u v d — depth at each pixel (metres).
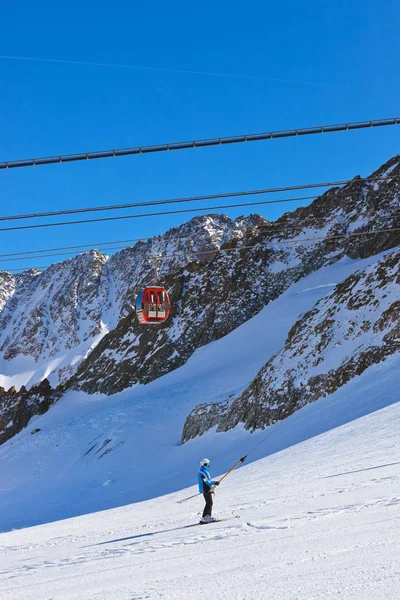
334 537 11.26
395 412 43.19
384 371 64.25
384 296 81.38
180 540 14.86
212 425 90.06
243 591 8.27
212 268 184.25
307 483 24.66
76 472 106.19
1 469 121.19
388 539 10.23
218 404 92.94
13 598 10.62
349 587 7.61
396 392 52.81
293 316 148.62
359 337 77.50
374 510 13.84
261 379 85.06
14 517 82.75
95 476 97.94
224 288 172.75
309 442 44.94
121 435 114.31
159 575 10.59
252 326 153.25
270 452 56.56
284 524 14.05
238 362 135.75
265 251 181.12
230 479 38.88
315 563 9.30
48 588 11.17
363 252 168.12
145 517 26.47
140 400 133.00
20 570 14.72
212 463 72.75
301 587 7.97
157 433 109.12
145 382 157.88
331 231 180.38
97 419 126.31
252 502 21.59
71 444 119.38
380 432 37.91
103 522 28.52
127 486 83.38
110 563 13.30
